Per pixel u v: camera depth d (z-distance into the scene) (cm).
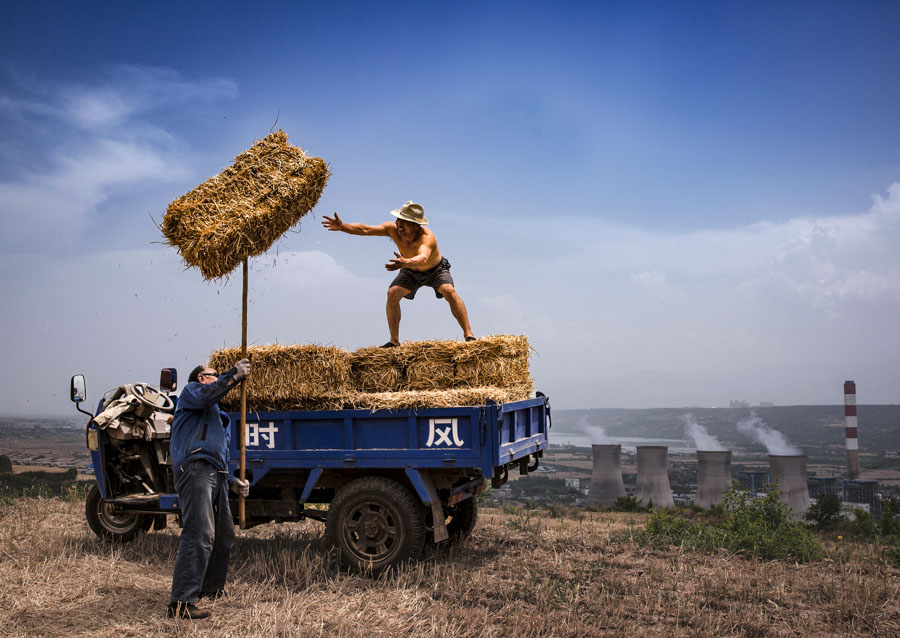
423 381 595
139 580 509
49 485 1055
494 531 750
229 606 446
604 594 486
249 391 579
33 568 536
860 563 621
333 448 566
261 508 593
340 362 579
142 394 650
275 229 515
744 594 499
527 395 663
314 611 434
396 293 693
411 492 552
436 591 488
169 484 670
